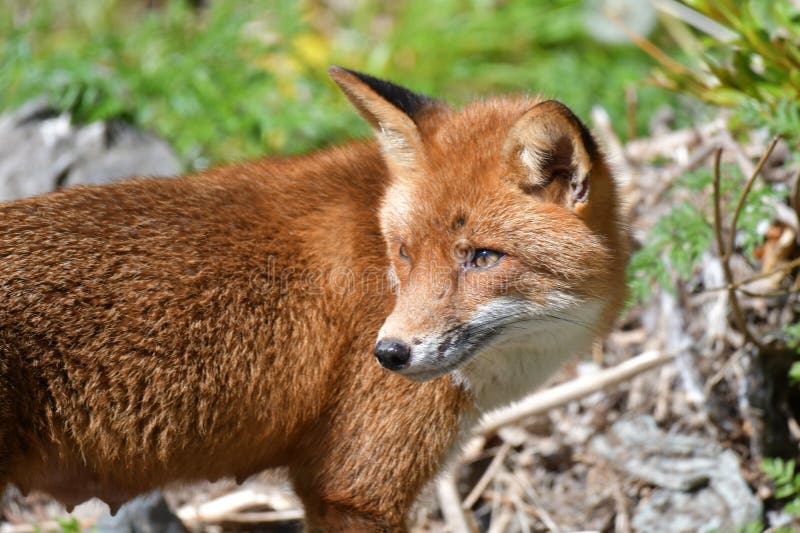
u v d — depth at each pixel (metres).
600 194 8.91
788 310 11.47
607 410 12.09
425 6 19.97
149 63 16.80
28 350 8.42
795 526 10.89
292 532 11.71
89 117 15.28
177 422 8.87
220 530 11.59
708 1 11.45
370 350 9.19
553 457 11.95
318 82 17.45
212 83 16.27
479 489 11.80
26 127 15.10
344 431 9.24
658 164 13.73
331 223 9.34
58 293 8.57
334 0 21.02
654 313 12.48
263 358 8.99
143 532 10.95
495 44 19.47
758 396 11.33
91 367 8.58
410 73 18.72
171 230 8.99
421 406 9.14
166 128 15.74
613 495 11.54
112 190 9.30
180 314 8.76
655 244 10.92
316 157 10.05
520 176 8.66
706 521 11.06
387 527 9.31
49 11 19.39
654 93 17.08
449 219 8.70
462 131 9.25
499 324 8.76
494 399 9.52
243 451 9.34
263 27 17.80
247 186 9.49
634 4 18.83
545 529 11.54
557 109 8.25
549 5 19.94
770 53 11.30
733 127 12.02
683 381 11.93
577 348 9.44
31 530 11.28
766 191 10.79
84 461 8.88
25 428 8.54
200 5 20.52
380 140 9.58
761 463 11.07
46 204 9.05
